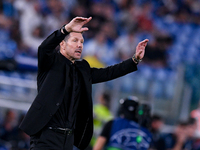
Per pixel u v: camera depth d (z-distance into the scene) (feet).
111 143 61.72
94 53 133.80
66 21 142.10
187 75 134.00
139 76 108.99
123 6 156.35
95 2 150.20
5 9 130.62
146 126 62.34
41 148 39.86
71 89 41.14
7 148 87.71
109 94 100.37
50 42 38.65
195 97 129.08
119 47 142.10
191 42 157.79
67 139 40.91
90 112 42.16
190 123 94.38
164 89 114.42
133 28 152.97
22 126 39.70
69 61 41.96
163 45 151.94
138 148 60.13
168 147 93.97
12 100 97.55
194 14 165.07
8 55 114.21
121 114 64.13
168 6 163.12
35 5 134.51
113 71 44.62
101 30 145.07
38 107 39.63
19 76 99.55
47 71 41.09
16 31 127.13
